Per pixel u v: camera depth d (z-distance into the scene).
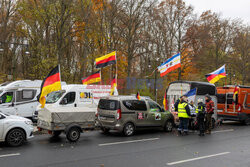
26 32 30.23
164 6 35.53
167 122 12.73
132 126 11.38
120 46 28.91
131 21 27.98
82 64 28.78
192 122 13.60
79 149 8.40
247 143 9.96
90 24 26.36
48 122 9.38
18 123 8.84
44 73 23.06
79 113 9.77
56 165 6.45
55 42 26.89
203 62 41.44
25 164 6.52
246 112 16.36
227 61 42.72
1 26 30.70
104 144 9.34
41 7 24.34
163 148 8.76
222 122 18.23
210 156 7.70
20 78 39.31
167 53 34.28
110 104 11.28
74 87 14.51
